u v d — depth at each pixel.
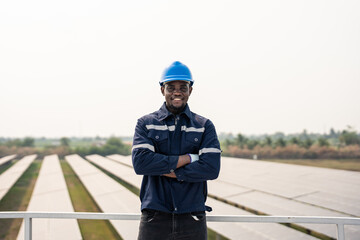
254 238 3.75
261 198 5.90
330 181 7.34
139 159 1.50
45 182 9.44
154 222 1.46
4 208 7.09
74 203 7.65
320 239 3.64
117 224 4.57
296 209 4.98
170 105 1.61
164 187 1.53
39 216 1.66
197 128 1.61
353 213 4.57
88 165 15.37
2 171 14.60
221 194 6.43
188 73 1.60
